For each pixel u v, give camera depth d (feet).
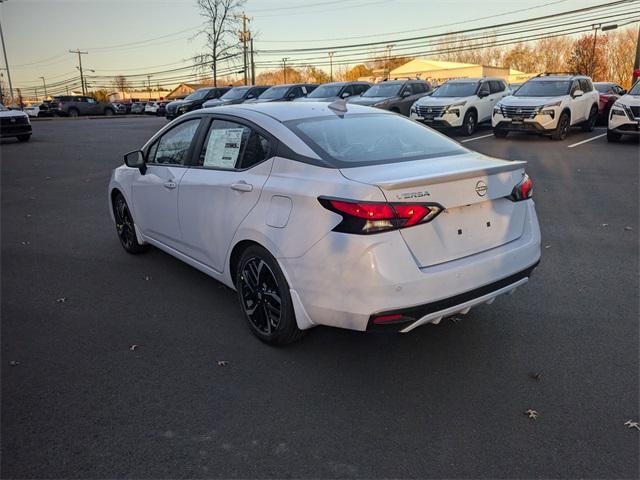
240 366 11.02
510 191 10.84
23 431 9.03
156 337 12.35
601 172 32.83
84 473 8.04
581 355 11.24
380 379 10.46
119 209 18.29
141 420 9.29
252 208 11.28
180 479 7.91
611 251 17.97
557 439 8.66
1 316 13.60
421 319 9.52
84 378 10.66
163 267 17.12
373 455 8.36
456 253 9.94
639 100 44.47
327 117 12.59
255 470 8.07
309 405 9.65
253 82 170.40
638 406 9.48
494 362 11.02
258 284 11.57
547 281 15.31
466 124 55.16
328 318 9.92
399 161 10.94
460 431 8.89
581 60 186.60
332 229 9.53
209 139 13.48
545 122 47.73
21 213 25.39
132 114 161.89
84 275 16.52
